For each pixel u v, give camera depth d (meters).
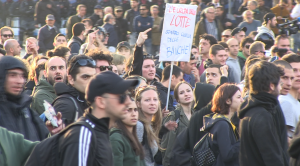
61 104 13.35
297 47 36.81
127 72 22.44
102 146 9.32
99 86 9.42
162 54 23.23
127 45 30.14
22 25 54.88
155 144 15.15
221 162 14.78
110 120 9.62
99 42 29.09
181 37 23.50
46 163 9.27
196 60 29.64
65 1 55.88
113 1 55.06
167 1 52.00
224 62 27.66
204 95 18.42
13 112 11.56
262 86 12.64
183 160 16.98
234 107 15.45
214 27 41.44
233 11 51.19
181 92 19.03
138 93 15.63
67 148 8.94
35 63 22.33
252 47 28.52
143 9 44.41
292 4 45.41
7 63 11.49
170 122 17.08
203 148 15.40
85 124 9.24
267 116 12.46
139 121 14.83
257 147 12.62
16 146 10.66
